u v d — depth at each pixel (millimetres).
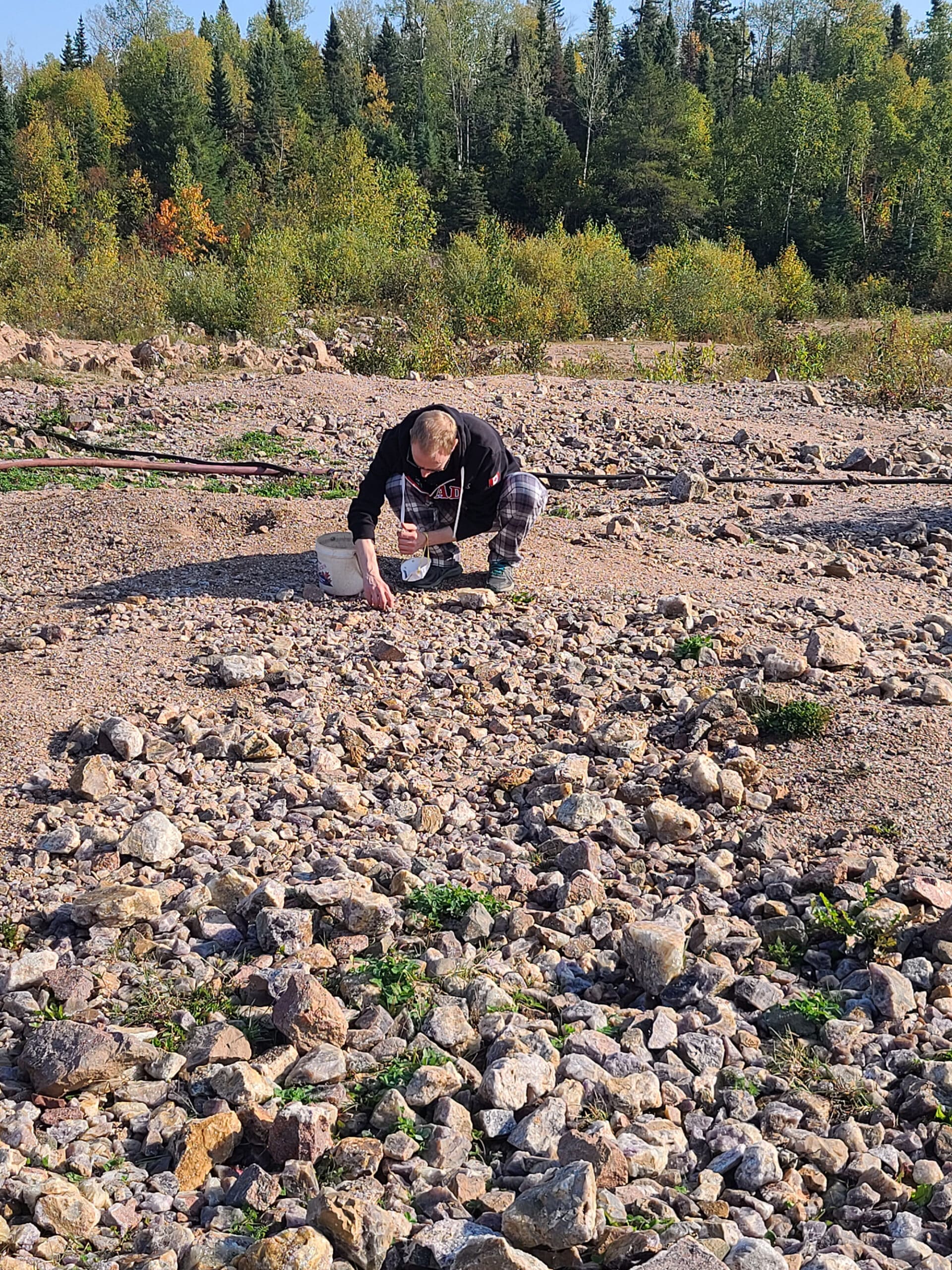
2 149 52156
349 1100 2754
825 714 4547
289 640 5273
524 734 4617
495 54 73750
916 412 12531
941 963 3291
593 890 3598
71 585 6188
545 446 10023
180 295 17938
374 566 5504
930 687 4699
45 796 4023
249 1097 2680
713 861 3783
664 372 16625
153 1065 2834
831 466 9648
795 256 33000
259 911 3385
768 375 16562
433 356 15406
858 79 59969
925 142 51656
